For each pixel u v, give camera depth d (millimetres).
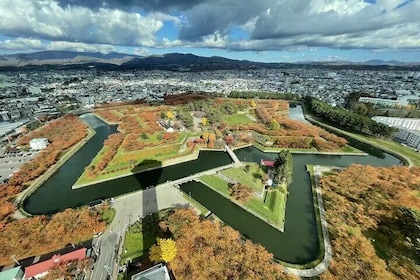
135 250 82062
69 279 70500
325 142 179875
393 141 193500
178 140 175750
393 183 121938
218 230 88875
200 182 128625
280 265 75562
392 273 73250
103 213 101562
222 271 72812
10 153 168750
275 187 118312
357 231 90938
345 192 116062
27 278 71125
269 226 97125
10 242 84125
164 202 110375
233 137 187500
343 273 73312
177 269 72688
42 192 124750
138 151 155750
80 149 181125
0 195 114812
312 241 89938
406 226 89688
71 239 86812
